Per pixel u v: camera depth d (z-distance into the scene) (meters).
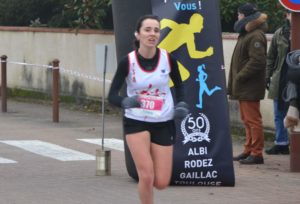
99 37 22.14
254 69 12.95
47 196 10.72
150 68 8.52
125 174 12.51
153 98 8.52
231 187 11.42
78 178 12.12
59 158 14.17
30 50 25.33
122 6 11.46
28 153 14.73
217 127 11.41
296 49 12.55
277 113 14.61
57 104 19.83
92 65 22.45
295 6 12.47
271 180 12.03
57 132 17.97
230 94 13.68
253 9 13.14
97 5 22.20
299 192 11.10
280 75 14.30
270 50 14.51
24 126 18.97
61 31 23.77
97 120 20.31
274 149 14.77
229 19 20.31
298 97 12.25
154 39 8.45
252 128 13.39
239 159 13.76
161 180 8.59
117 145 16.06
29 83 25.48
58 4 26.25
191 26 11.34
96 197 10.68
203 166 11.38
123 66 8.52
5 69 21.95
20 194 10.84
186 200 10.48
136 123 8.49
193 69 11.36
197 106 11.38
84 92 22.89
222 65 11.46
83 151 15.12
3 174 12.41
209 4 11.42
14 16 27.72
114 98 8.46
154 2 11.27
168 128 8.62
